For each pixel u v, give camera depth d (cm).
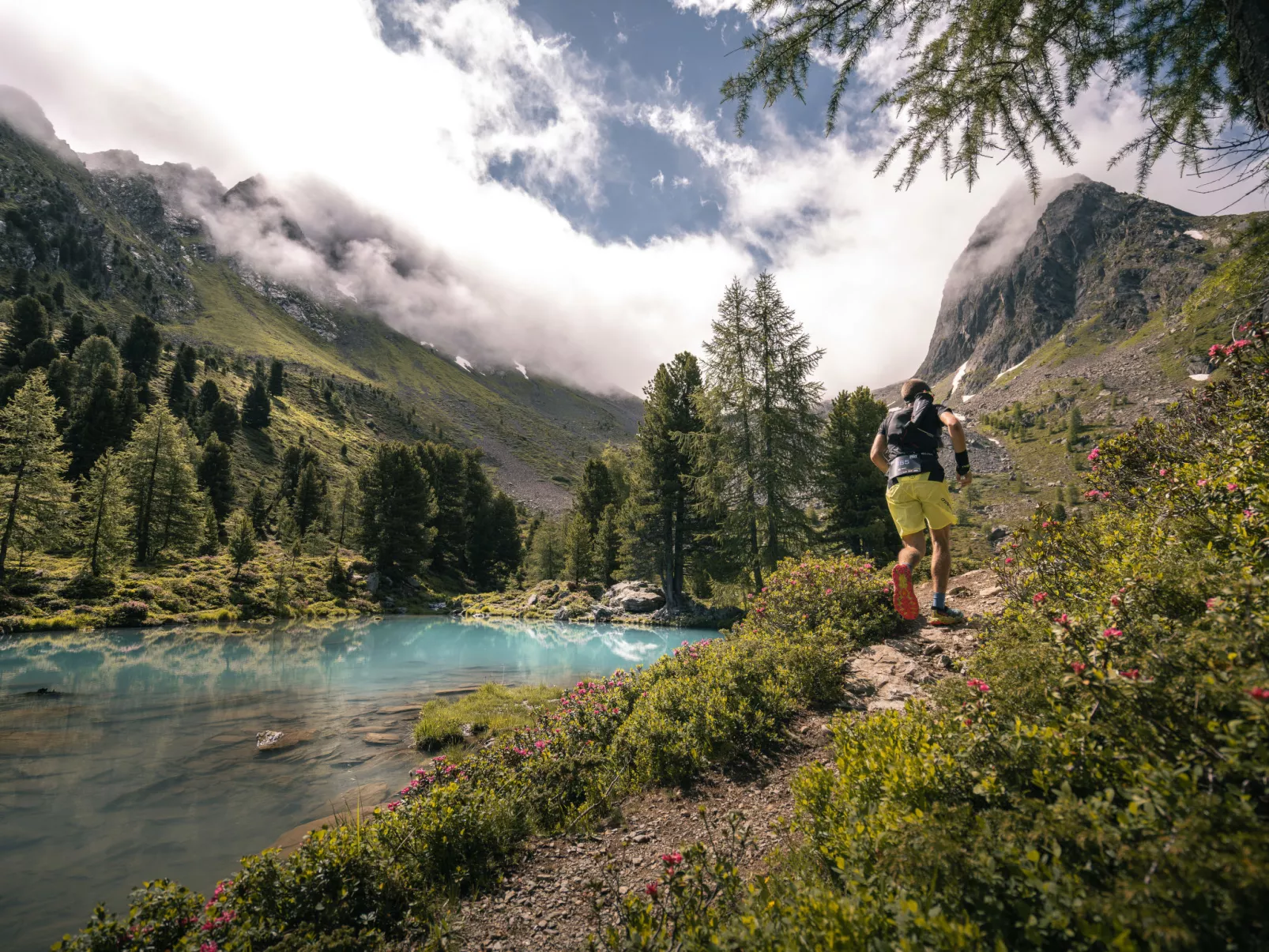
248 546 5356
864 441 3200
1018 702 316
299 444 11544
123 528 4384
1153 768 207
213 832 712
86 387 9056
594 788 582
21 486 3684
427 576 7062
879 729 392
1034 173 386
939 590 519
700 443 2503
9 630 2986
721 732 581
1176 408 599
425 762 982
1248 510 329
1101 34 351
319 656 2406
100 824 736
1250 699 194
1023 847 206
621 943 305
